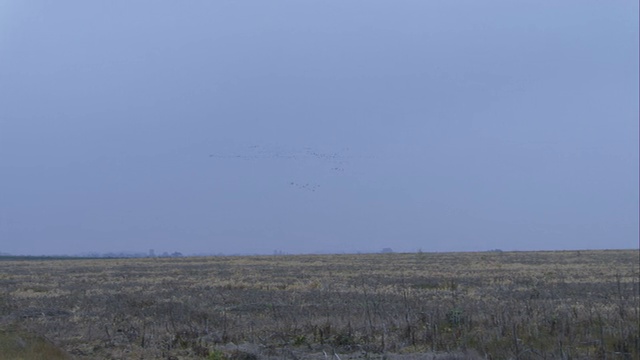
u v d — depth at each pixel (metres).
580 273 48.91
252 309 26.88
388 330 19.47
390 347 17.67
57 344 19.12
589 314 20.14
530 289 34.56
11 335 19.00
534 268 55.69
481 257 80.81
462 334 18.19
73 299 32.75
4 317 25.47
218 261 79.56
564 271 51.31
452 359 15.82
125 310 27.72
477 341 17.44
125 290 38.59
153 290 38.22
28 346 17.50
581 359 15.48
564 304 26.17
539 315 20.81
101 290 38.84
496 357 15.80
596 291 33.19
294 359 16.77
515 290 34.09
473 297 30.02
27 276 53.28
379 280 42.50
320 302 28.91
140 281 45.81
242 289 37.56
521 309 23.20
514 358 15.55
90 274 55.28
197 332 20.34
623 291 32.38
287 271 55.00
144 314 26.05
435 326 18.80
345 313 23.67
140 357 17.52
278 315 23.89
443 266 60.06
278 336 19.69
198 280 45.34
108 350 18.56
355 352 17.58
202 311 26.02
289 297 31.62
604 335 17.31
